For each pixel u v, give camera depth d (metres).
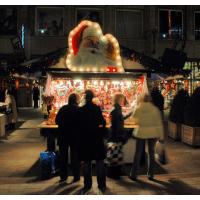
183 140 12.23
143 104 7.42
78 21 27.12
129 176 7.69
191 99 11.59
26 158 9.81
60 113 7.35
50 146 8.79
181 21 27.86
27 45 26.17
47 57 9.91
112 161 7.55
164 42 27.31
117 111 7.52
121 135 7.63
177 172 8.23
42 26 26.89
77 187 6.97
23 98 28.14
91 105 6.61
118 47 9.92
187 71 10.50
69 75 10.28
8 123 15.55
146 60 10.17
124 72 10.09
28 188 6.89
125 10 27.23
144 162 8.96
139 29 27.48
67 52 9.98
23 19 26.50
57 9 27.00
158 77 12.02
